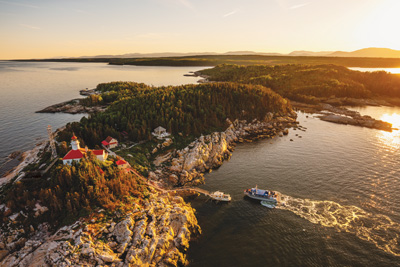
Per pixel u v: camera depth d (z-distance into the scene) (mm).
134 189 77188
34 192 68875
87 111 195250
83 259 53469
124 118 119312
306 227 69875
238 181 94875
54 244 56625
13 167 101562
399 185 88938
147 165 96625
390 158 111750
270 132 149625
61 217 64688
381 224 70000
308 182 92625
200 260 59875
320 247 62969
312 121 175625
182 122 123812
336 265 57906
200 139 115125
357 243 63719
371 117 184375
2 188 75938
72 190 68062
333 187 88875
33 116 180500
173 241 62906
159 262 57344
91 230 59688
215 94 155875
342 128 158875
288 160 111375
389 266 57062
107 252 55562
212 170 103812
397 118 181375
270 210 77750
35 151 106125
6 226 61750
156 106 132500
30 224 63219
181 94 149000
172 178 93188
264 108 165375
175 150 107500
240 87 181000
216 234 68250
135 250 56062
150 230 61156
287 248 63094
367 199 81375
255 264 58750
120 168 83125
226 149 120312
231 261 59594
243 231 69312
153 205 71688
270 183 92750
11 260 55656
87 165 74312
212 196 83312
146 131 114125
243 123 151000
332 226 69938
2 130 147875
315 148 124875
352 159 110938
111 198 69938
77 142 80688
